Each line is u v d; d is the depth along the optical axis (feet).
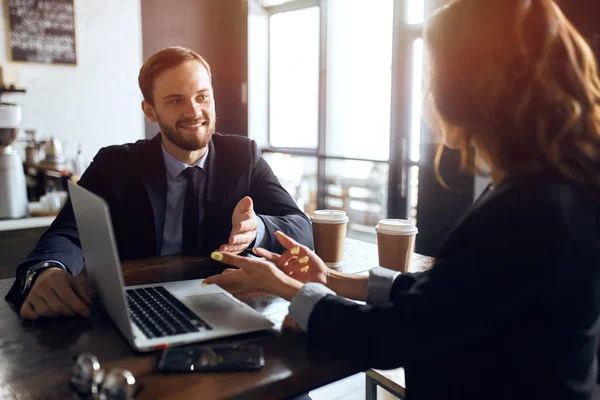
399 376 4.46
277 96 15.69
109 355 2.49
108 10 12.37
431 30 2.48
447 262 2.27
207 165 5.10
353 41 13.04
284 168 15.90
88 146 12.45
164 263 4.20
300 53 14.73
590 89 2.28
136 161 4.97
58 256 3.65
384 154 12.43
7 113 8.58
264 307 3.18
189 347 2.51
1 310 3.17
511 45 2.25
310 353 2.52
